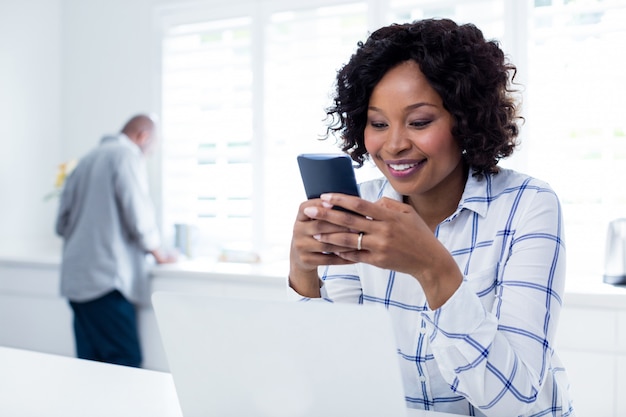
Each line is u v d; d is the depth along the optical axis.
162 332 0.82
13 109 3.23
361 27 2.70
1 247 3.20
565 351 1.98
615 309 1.92
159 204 3.12
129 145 2.79
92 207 2.61
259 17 2.88
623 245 2.08
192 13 3.05
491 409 0.84
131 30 3.18
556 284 0.92
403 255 0.79
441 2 2.54
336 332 0.71
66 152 3.44
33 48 3.30
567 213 2.32
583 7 2.29
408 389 1.08
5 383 1.14
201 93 3.02
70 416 0.97
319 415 0.76
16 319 2.96
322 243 0.85
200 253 3.01
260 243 2.91
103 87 3.29
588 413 1.96
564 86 2.32
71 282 2.61
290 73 2.84
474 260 1.04
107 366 1.26
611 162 2.27
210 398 0.82
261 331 0.75
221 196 2.98
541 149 2.36
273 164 2.89
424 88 0.94
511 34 2.39
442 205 1.10
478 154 0.99
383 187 1.21
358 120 1.07
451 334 0.81
